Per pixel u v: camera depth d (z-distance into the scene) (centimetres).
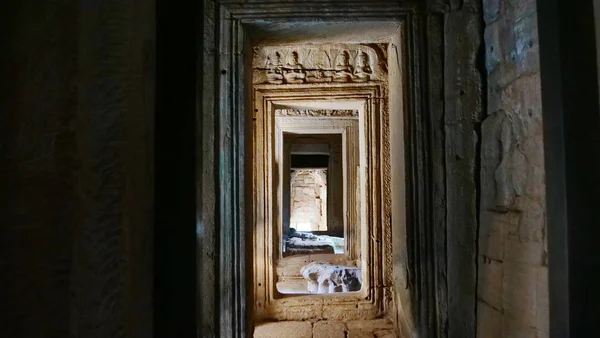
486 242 200
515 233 176
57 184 79
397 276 255
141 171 82
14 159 78
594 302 104
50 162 79
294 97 364
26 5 80
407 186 221
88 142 80
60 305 78
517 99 179
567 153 110
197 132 96
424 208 218
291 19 227
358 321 351
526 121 172
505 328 181
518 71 179
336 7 224
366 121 363
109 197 81
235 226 229
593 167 104
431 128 219
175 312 86
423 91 221
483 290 201
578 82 108
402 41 226
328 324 345
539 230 161
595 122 104
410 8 223
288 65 364
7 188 77
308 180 1295
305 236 934
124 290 81
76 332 78
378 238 362
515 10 181
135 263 81
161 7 88
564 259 110
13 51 79
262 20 228
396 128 248
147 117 83
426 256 216
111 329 80
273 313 362
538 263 160
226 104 230
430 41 220
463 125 213
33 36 79
